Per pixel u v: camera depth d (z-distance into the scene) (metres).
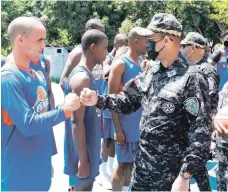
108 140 4.45
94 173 3.04
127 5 17.30
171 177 2.35
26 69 2.31
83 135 2.85
